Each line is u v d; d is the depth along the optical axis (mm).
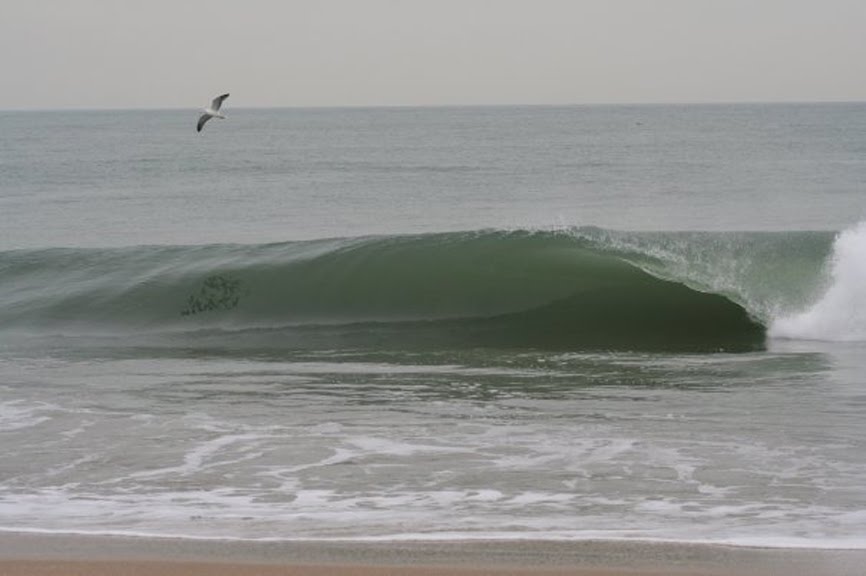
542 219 146000
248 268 79375
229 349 67625
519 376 56344
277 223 145875
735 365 58531
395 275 77750
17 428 45031
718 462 38781
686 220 141125
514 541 29672
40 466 39156
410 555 28359
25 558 28172
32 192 197375
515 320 73812
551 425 44938
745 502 33906
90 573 26812
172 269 80812
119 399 51000
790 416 45938
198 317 76000
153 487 36406
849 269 70750
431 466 38719
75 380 56344
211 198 183000
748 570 27031
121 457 40312
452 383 54562
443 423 45469
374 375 57094
